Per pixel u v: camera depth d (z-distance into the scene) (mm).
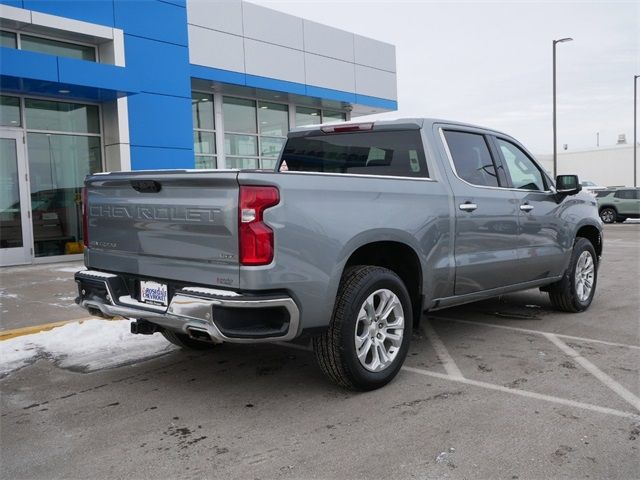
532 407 3896
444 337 5766
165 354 5344
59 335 5828
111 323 6215
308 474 3049
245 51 14969
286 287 3619
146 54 12281
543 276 6164
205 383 4531
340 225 3916
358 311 4020
